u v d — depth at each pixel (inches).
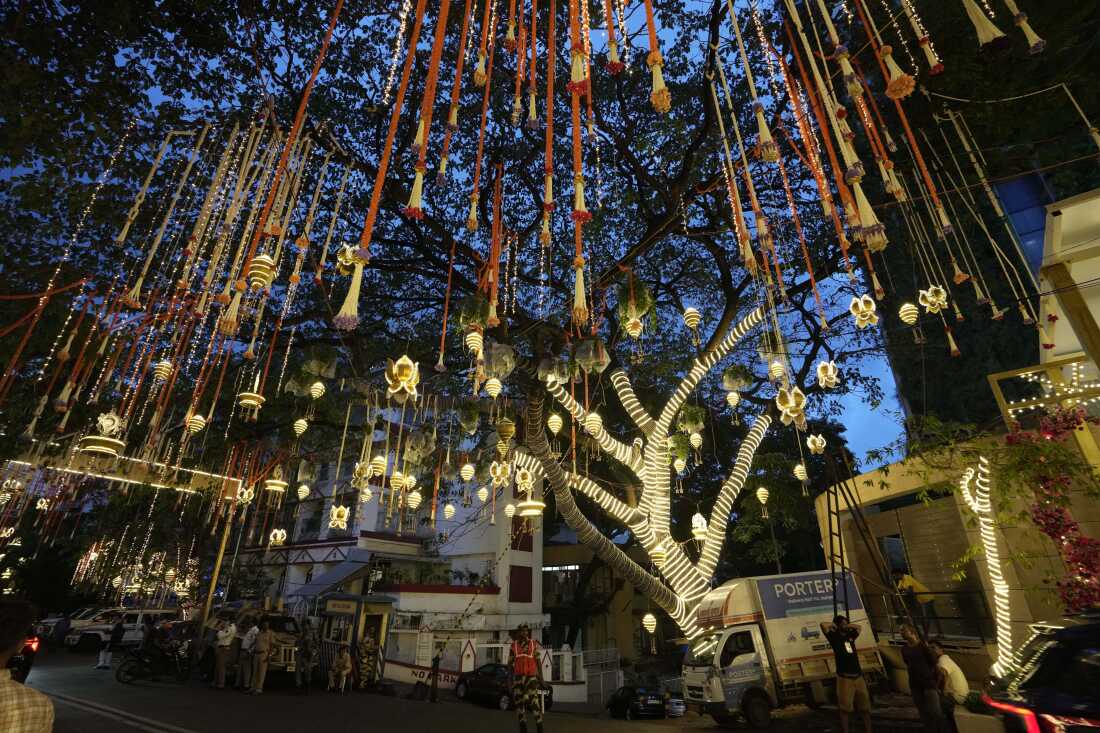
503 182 567.8
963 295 633.6
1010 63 377.7
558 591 1242.6
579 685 796.0
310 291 582.6
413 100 495.8
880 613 514.9
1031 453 309.1
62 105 373.4
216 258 210.8
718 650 422.3
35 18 346.3
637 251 448.5
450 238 480.4
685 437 471.5
